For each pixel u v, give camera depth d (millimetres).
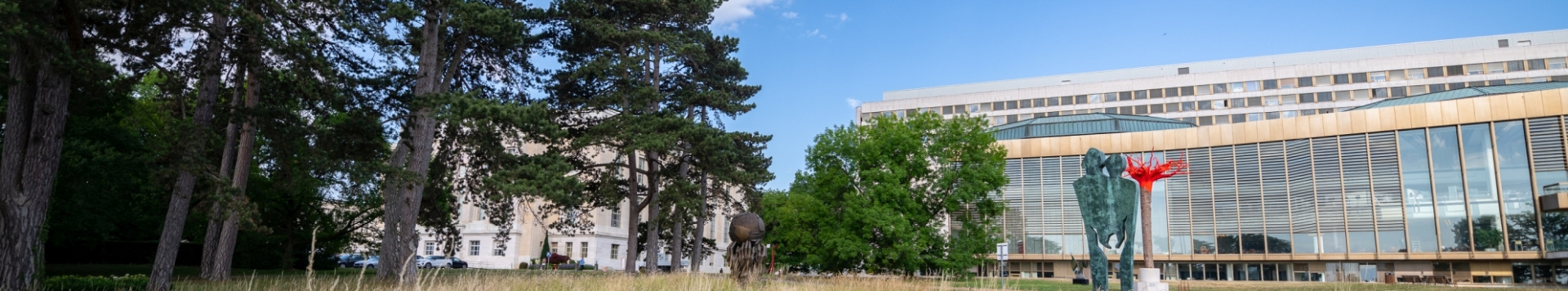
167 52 17891
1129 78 103062
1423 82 85625
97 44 15852
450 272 27125
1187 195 48812
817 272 39094
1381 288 34469
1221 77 92625
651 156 34188
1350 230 44031
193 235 38719
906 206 34469
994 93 98812
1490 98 42219
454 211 32938
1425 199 42625
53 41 13602
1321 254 44375
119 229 34469
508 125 23922
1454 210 41875
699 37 35719
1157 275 18500
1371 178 44062
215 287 20406
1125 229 15352
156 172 19719
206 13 16859
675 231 36906
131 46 16625
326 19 22281
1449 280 41625
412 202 24172
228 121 20703
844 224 34781
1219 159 48500
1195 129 49438
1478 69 84250
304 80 19094
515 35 23188
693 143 31938
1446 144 42969
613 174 33875
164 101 19531
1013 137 61219
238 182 23656
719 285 20141
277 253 40812
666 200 32469
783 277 30281
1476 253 40781
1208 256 47344
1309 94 89188
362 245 44219
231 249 25016
